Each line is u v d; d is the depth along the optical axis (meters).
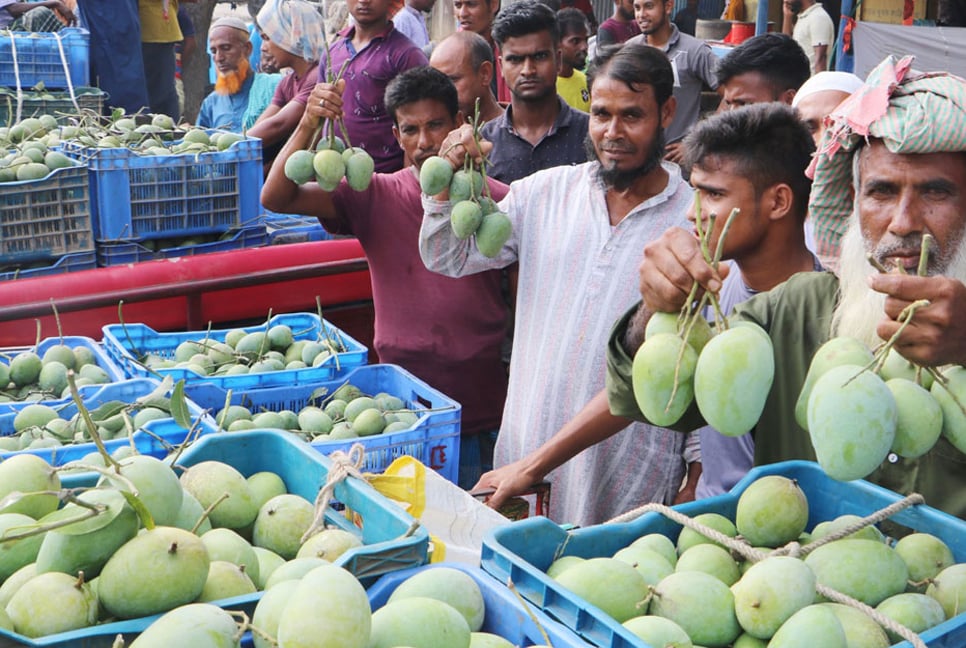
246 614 1.47
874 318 1.78
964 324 1.35
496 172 4.09
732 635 1.48
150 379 3.11
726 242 2.26
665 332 1.56
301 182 3.11
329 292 4.07
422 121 3.29
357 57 4.76
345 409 3.08
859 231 1.83
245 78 6.86
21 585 1.52
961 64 7.19
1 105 5.71
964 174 1.68
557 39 4.02
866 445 1.33
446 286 3.33
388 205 3.35
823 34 8.27
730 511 1.80
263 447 2.13
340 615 1.27
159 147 4.48
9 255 3.99
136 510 1.52
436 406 3.06
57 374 3.24
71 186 4.11
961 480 1.84
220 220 4.50
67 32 6.11
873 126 1.68
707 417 1.42
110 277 3.58
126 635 1.38
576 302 2.86
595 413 2.46
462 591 1.50
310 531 1.83
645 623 1.41
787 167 2.22
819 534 1.68
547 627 1.40
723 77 3.83
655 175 2.84
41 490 1.68
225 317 3.86
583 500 2.84
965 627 1.43
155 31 7.85
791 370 2.03
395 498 2.02
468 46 4.28
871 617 1.44
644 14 5.82
